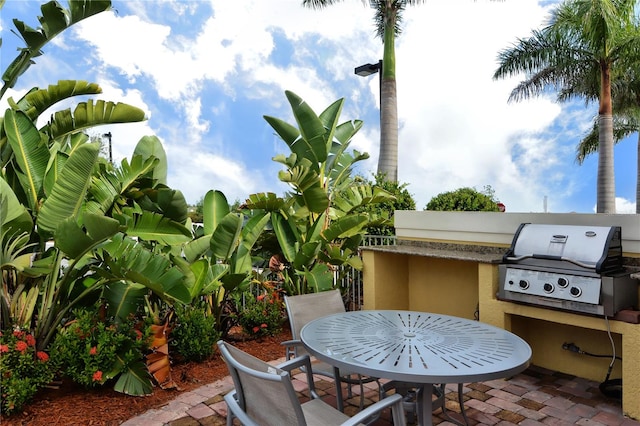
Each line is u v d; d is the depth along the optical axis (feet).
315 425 7.41
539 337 14.37
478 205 25.09
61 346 11.62
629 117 51.83
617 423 10.44
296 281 19.31
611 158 44.39
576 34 41.29
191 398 11.97
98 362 11.57
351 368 7.45
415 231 17.98
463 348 8.24
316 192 18.44
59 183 11.33
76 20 13.65
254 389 6.52
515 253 13.10
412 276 18.49
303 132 19.90
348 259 18.25
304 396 12.20
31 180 12.76
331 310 12.01
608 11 37.63
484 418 10.74
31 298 12.17
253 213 19.45
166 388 12.42
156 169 17.25
